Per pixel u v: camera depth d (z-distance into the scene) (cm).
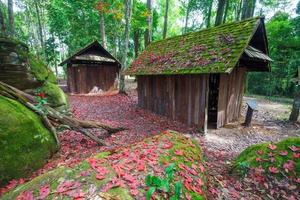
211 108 973
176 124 771
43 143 415
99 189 192
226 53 607
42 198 188
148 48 1154
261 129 730
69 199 181
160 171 239
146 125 752
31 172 369
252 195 309
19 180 336
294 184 310
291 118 829
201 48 732
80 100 1269
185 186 233
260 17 626
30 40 3444
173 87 812
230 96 784
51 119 493
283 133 686
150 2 1688
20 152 358
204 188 265
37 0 2581
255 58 659
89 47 1598
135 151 291
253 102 762
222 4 1298
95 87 1645
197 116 709
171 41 994
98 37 2681
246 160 381
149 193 175
